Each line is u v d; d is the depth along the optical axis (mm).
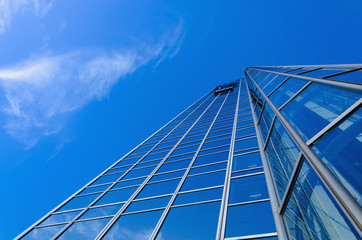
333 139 3768
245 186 7875
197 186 9312
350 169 3188
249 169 8969
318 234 4395
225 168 9914
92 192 12664
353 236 3447
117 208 9852
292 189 5207
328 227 4086
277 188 6816
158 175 12125
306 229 4695
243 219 6277
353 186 3010
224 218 6633
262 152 9695
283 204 5527
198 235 6445
